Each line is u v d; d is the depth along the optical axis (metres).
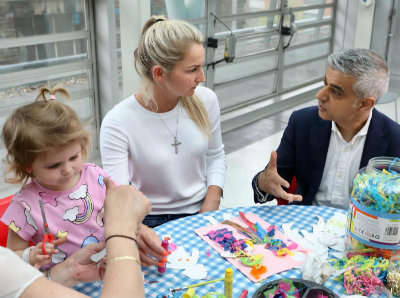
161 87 1.62
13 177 1.21
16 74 3.04
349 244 1.23
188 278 1.17
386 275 1.12
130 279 0.83
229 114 4.70
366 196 1.13
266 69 5.21
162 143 1.70
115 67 3.47
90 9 3.28
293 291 1.08
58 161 1.13
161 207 1.77
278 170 1.80
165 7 3.79
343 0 5.93
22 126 1.09
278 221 1.45
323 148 1.68
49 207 1.29
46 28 3.11
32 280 0.79
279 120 4.87
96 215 1.36
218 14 4.33
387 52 5.67
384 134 1.61
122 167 1.67
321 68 6.25
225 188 3.31
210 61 4.38
